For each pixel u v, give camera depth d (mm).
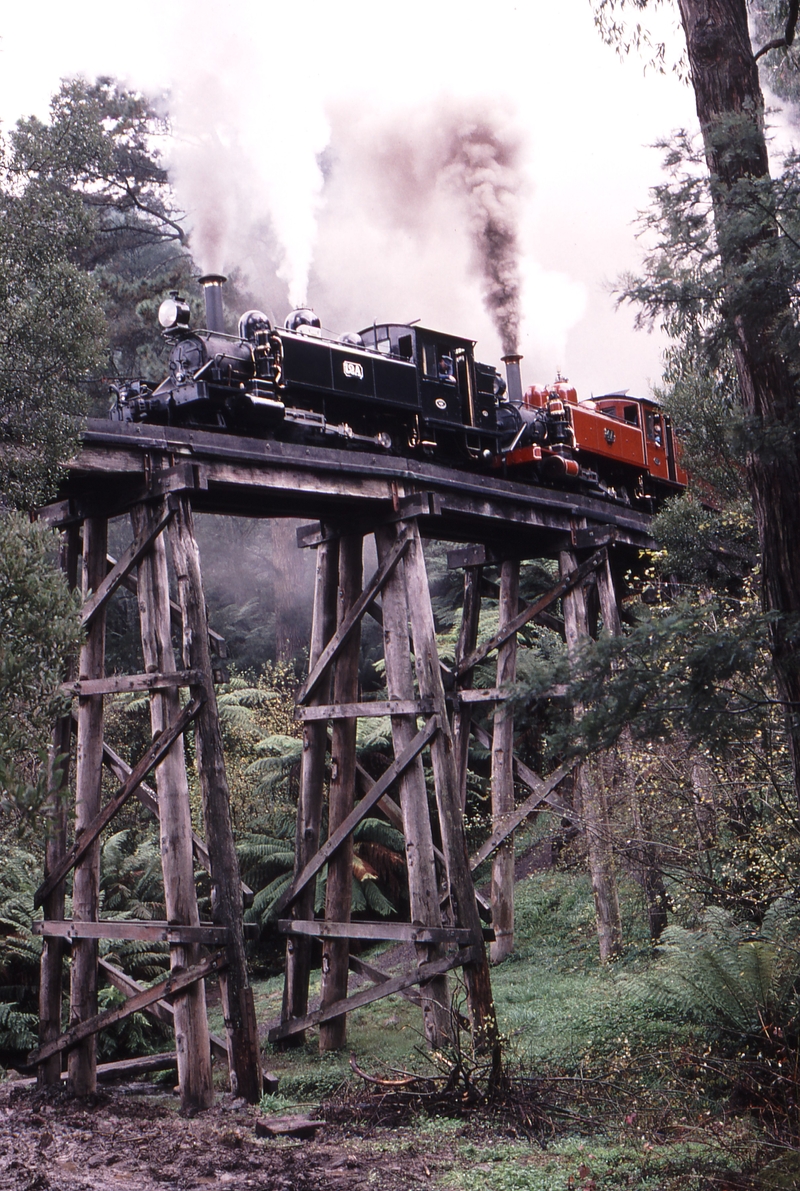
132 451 9133
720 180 6758
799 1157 6188
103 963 9812
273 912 15281
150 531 9367
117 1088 10484
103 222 25156
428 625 10859
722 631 6500
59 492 9789
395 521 11133
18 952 12102
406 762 10555
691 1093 7953
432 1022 9969
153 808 9781
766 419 6715
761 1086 7418
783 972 8570
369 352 12281
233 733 17906
